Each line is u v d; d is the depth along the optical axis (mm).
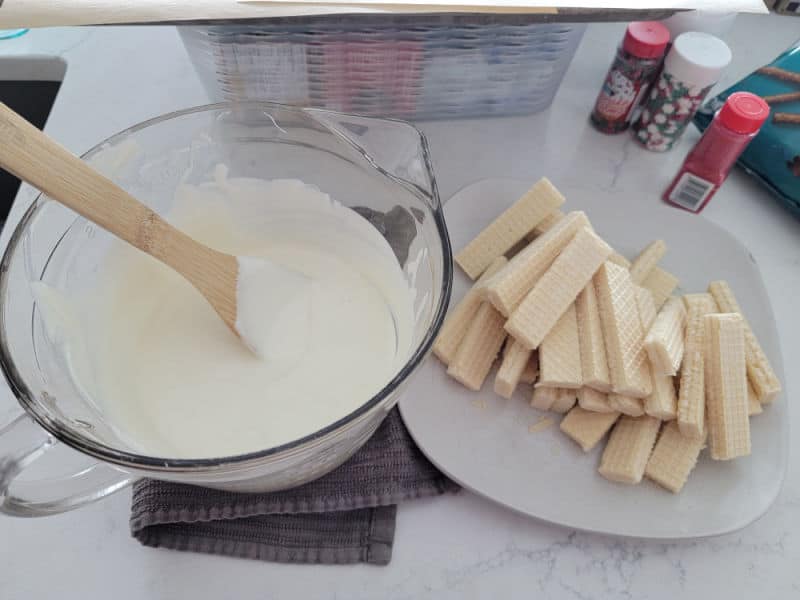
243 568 521
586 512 540
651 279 682
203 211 617
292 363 559
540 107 826
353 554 521
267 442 511
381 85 711
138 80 816
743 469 570
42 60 836
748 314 671
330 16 521
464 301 641
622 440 573
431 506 558
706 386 580
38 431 416
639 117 809
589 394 580
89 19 470
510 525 552
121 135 512
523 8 545
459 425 583
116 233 437
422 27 629
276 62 654
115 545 524
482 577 526
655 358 569
